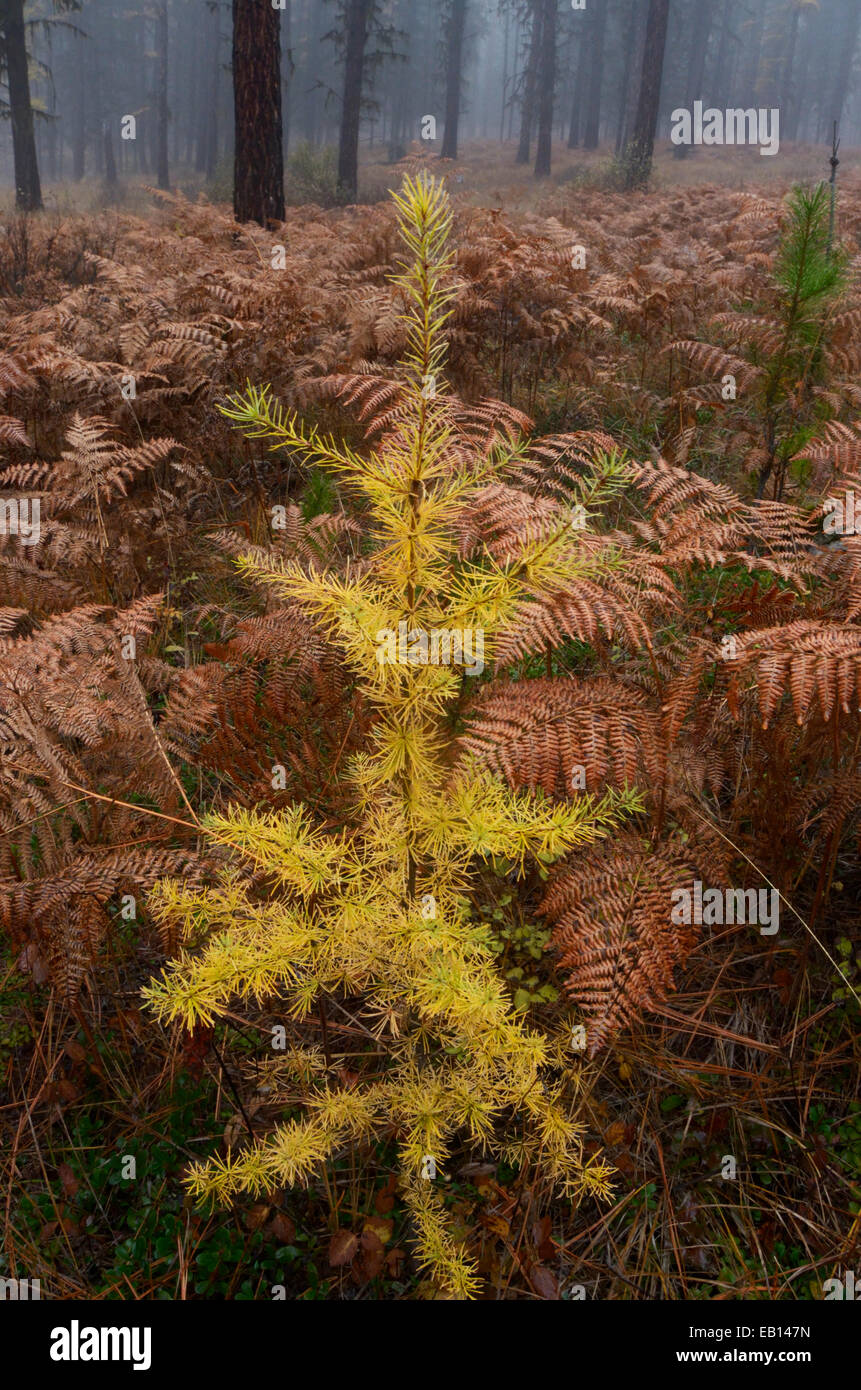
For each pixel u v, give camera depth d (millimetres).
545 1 30656
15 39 17453
